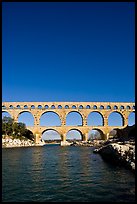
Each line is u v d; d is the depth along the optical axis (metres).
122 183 29.03
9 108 178.25
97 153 80.00
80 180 31.59
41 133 177.50
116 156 46.28
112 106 186.00
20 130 167.62
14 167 44.59
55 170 40.59
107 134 181.50
